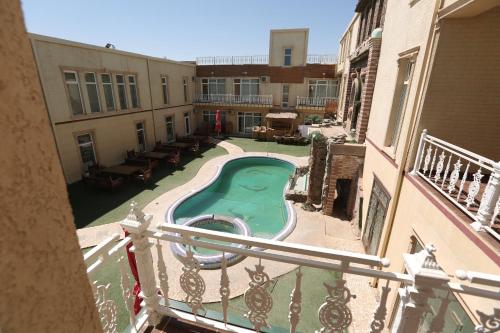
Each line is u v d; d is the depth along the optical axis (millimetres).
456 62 5195
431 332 2066
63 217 775
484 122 5414
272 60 27141
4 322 606
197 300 2857
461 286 1852
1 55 584
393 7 7617
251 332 2766
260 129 27594
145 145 20750
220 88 29141
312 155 12492
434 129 5668
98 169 15492
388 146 7613
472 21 4930
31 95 663
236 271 8344
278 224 12820
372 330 2254
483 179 5566
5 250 596
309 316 6750
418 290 1921
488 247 3367
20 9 640
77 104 14672
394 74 7234
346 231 10703
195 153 22078
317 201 12758
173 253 8938
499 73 5098
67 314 785
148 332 2986
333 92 26625
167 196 13617
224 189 16594
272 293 7508
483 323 1890
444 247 4344
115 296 7031
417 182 5457
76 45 14094
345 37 18312
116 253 2600
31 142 666
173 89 24297
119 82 17625
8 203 601
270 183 17750
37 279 686
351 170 11000
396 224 6426
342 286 2162
